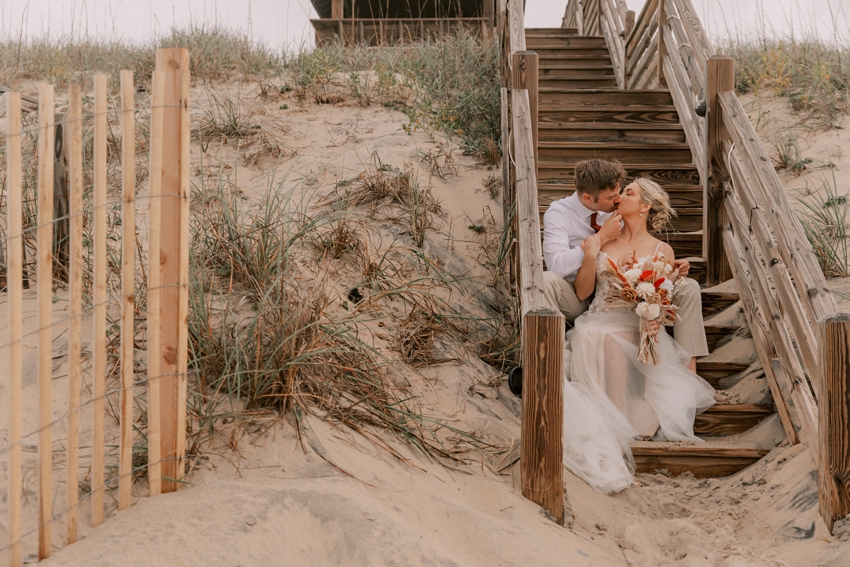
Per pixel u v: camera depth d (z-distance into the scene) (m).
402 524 2.32
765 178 3.58
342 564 2.17
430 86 7.73
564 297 3.95
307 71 7.69
